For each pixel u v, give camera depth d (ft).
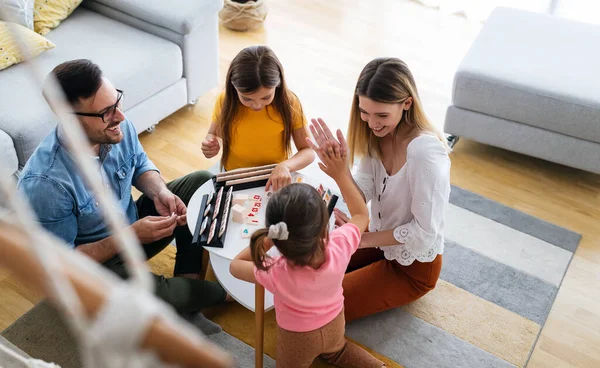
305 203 4.24
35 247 1.05
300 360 5.10
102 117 4.82
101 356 1.04
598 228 7.70
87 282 1.04
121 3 8.57
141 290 1.05
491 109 8.16
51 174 4.95
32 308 6.22
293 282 4.58
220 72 10.32
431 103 9.75
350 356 5.58
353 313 6.19
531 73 8.02
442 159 5.16
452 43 11.28
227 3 11.18
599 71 8.11
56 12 8.28
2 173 1.02
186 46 8.55
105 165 5.55
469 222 7.65
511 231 7.55
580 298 6.75
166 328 1.05
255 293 5.15
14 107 6.92
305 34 11.44
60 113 1.05
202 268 6.53
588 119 7.60
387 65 4.94
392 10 12.27
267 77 5.46
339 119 9.38
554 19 9.25
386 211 5.79
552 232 7.57
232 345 6.11
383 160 5.66
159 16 8.34
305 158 6.24
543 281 6.90
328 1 12.49
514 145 8.33
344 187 5.14
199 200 5.99
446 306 6.57
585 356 6.15
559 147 8.04
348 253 4.82
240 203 5.87
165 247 6.66
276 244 4.35
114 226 1.07
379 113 4.98
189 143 8.82
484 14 11.75
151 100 8.38
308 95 9.86
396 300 6.16
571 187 8.30
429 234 5.35
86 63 4.74
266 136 6.25
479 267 7.04
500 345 6.21
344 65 10.63
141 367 1.06
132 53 8.09
